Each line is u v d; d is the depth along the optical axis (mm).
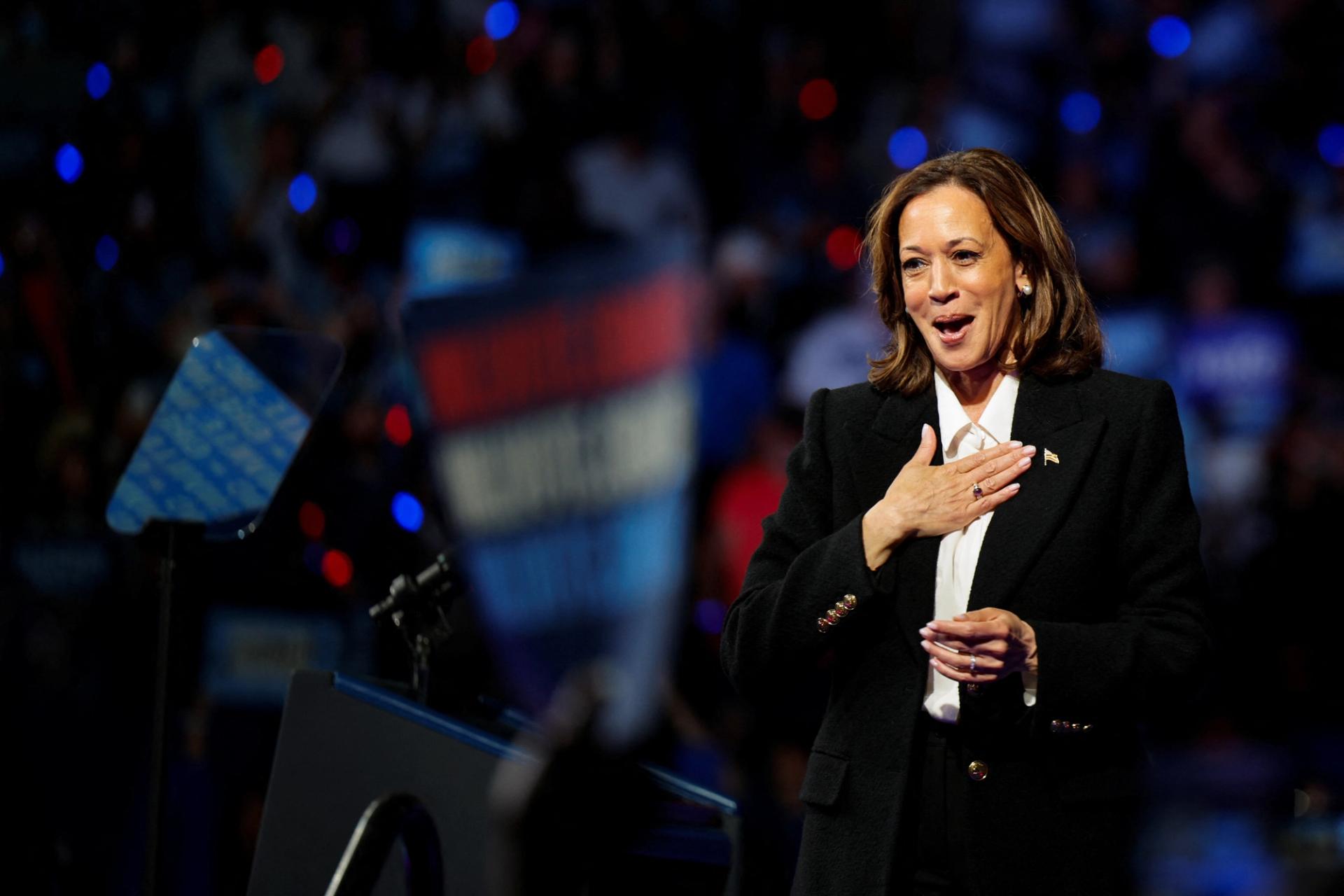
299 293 24828
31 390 22422
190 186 26422
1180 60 27359
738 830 7727
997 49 28094
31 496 20141
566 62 26531
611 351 13938
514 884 4977
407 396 19906
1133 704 6516
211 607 17562
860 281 24406
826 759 6891
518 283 14305
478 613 13156
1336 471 20750
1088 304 7270
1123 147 26891
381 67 26875
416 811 6227
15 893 10297
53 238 24906
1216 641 6855
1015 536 6816
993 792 6656
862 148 27359
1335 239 24359
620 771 5207
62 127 26719
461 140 26141
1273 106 26000
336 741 7547
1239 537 21359
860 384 7656
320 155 26062
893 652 6852
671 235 24031
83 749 18047
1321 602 18797
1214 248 24609
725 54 27719
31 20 27594
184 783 17078
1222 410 23016
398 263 25016
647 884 7184
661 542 13648
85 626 18781
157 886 7820
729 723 16969
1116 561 6941
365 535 18344
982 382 7270
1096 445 6934
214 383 8695
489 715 8711
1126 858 6566
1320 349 23312
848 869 6664
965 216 6984
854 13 28922
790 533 7363
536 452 13688
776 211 26125
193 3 27719
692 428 14180
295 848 7484
